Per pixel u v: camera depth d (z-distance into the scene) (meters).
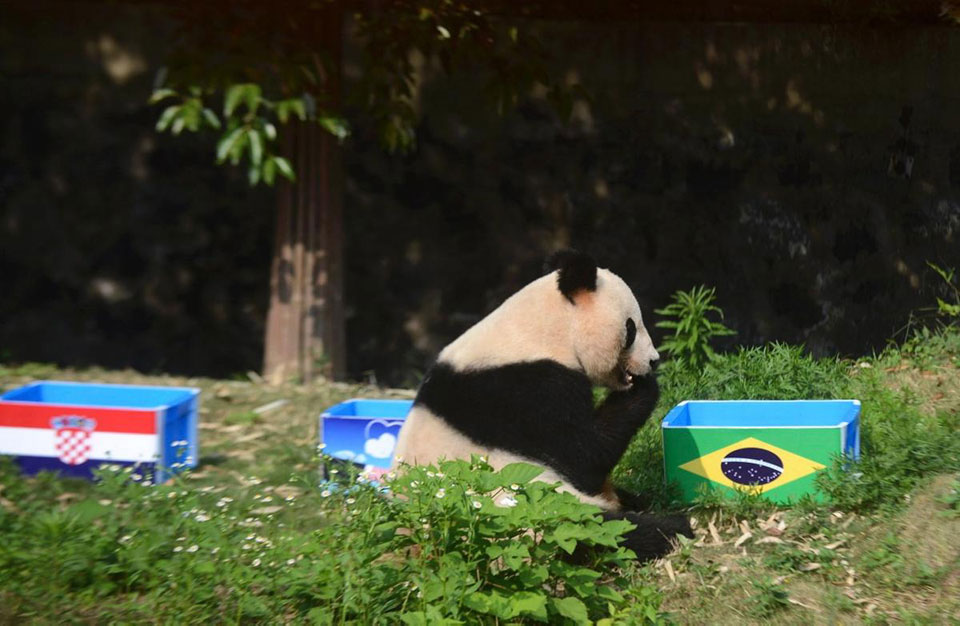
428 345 11.60
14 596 4.73
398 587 4.37
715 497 5.57
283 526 5.58
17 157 11.52
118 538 5.18
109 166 11.48
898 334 11.02
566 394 5.00
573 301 5.12
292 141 9.09
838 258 11.62
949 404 6.86
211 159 11.43
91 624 4.57
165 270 11.55
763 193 11.72
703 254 11.70
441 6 8.40
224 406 8.20
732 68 11.62
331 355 9.21
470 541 4.17
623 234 11.67
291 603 4.61
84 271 11.56
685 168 11.67
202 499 5.99
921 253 11.41
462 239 11.59
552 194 11.62
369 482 4.91
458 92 11.39
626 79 11.55
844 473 5.40
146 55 11.34
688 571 4.97
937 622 4.36
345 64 11.03
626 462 6.32
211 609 4.62
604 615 4.46
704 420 6.16
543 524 4.23
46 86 11.45
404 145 8.92
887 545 4.93
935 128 11.45
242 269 11.55
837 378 7.35
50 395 6.95
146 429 6.25
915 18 11.35
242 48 8.00
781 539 5.18
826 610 4.56
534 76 9.03
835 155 11.64
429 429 5.03
